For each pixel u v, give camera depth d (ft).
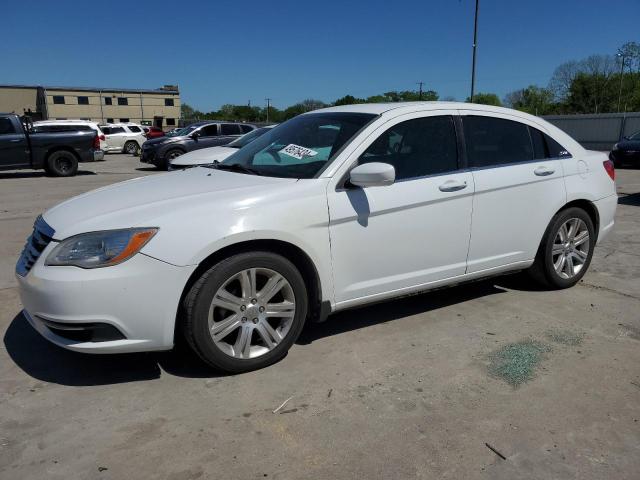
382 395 10.11
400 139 12.45
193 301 10.09
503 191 13.65
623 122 114.83
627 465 8.20
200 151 30.99
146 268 9.66
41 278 9.68
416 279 12.69
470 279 13.75
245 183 11.40
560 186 14.82
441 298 15.19
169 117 247.50
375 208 11.69
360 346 12.15
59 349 12.01
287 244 10.96
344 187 11.48
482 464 8.21
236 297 10.53
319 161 11.84
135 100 238.27
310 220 10.97
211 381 10.61
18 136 48.75
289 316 11.14
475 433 8.95
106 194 11.67
